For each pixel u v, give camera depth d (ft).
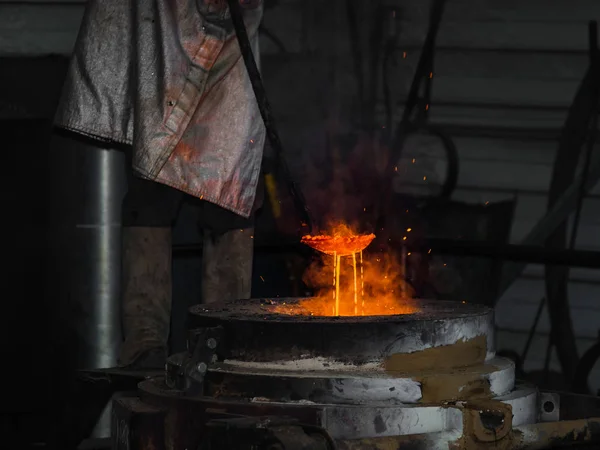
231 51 9.67
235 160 9.73
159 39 9.50
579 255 11.32
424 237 12.42
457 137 12.24
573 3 11.38
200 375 7.55
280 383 7.22
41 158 11.96
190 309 8.36
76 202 11.44
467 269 12.24
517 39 11.76
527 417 7.79
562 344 11.71
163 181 9.47
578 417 8.40
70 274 11.48
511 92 11.87
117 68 9.82
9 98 11.98
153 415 7.48
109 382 9.57
